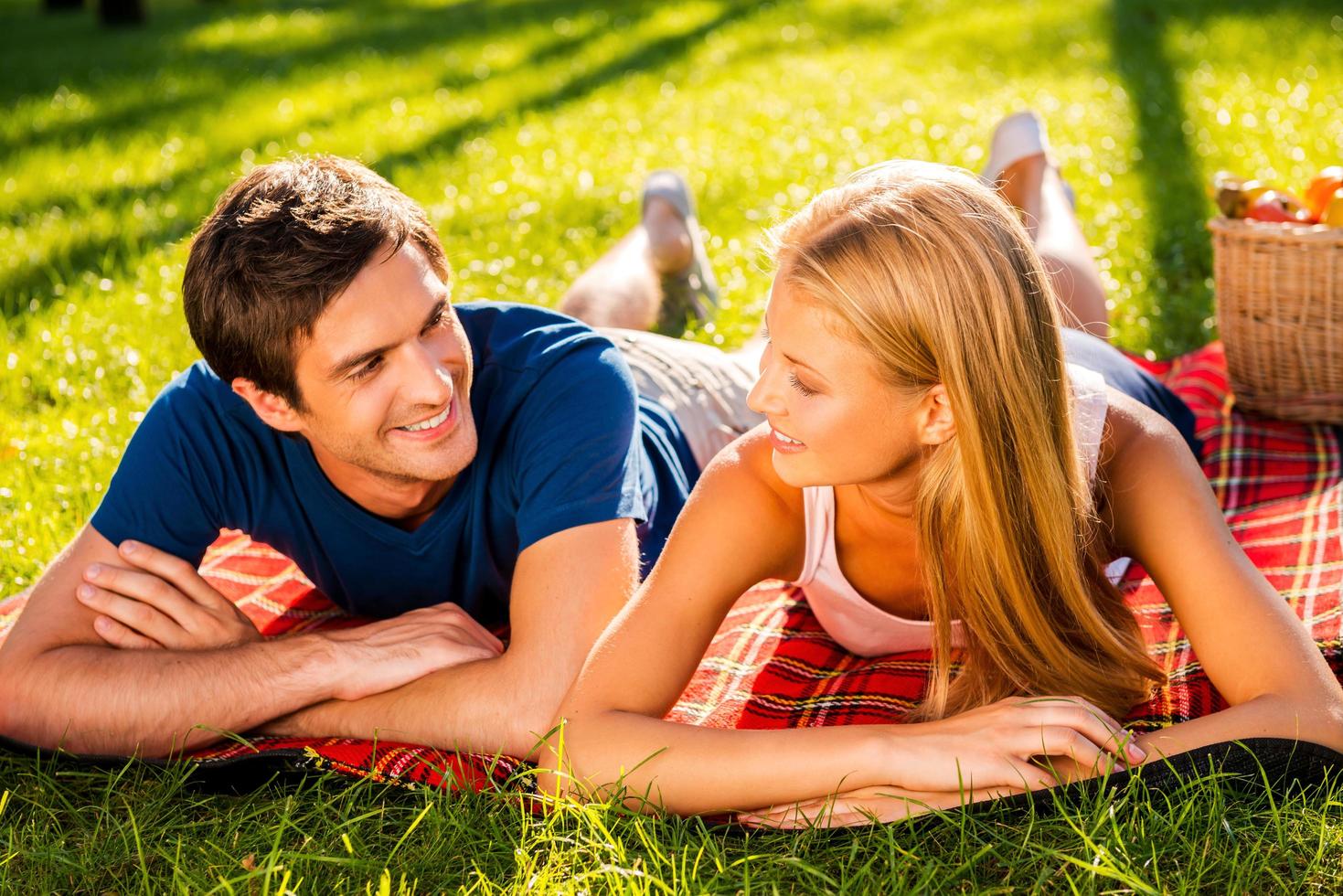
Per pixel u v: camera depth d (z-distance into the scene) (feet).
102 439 11.37
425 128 24.11
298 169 6.77
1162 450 6.72
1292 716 5.92
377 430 6.76
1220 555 6.39
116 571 7.32
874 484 6.67
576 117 24.31
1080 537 6.46
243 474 7.63
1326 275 9.98
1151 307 13.43
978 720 6.05
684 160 20.24
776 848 5.96
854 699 7.47
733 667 8.05
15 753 7.02
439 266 7.02
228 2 54.80
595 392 7.49
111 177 21.47
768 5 37.27
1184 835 5.72
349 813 6.44
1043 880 5.54
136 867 6.25
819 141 21.13
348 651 7.10
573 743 6.24
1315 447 10.29
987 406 5.98
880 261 5.83
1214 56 25.85
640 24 36.01
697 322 13.17
